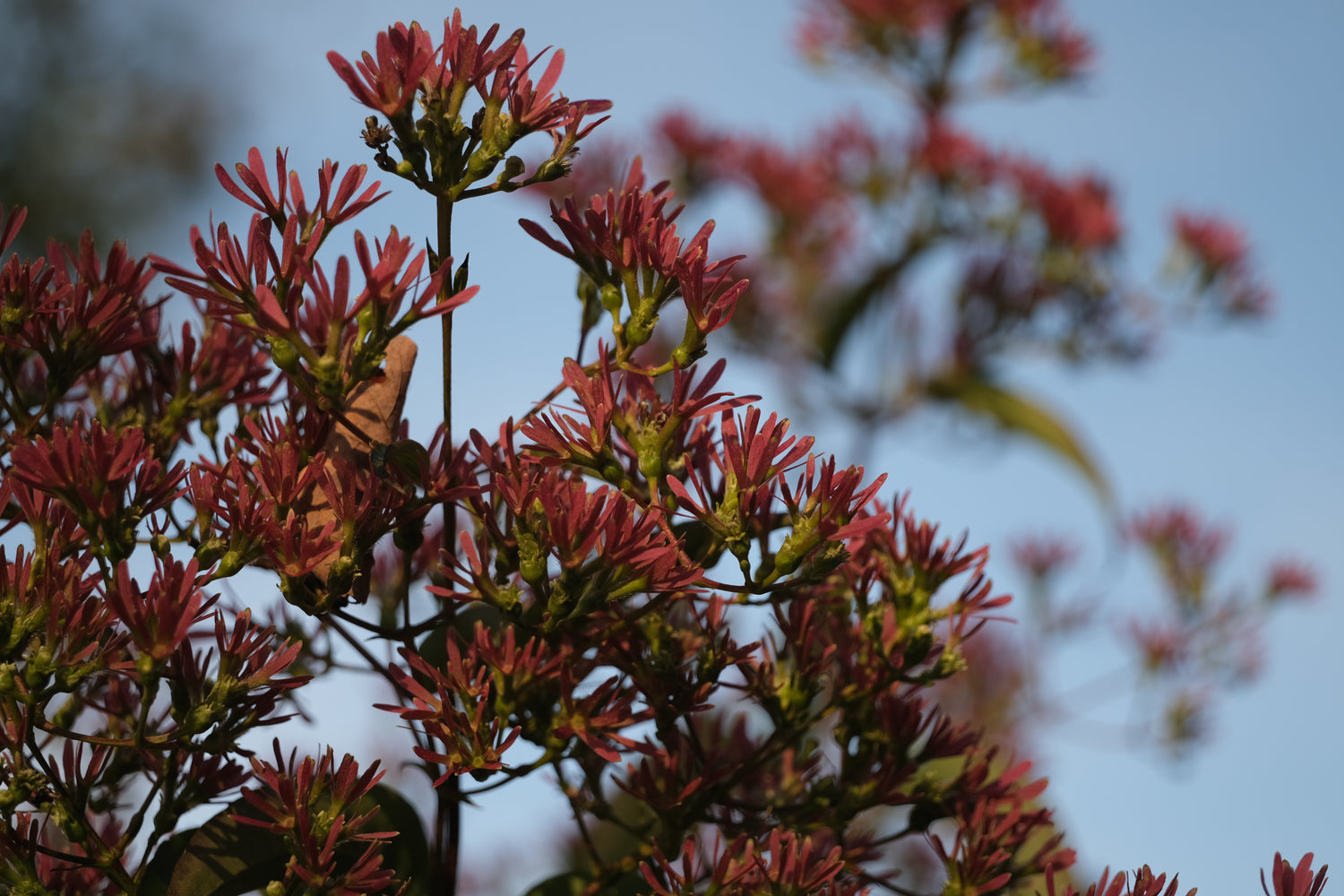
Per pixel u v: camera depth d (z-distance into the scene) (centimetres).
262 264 89
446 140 91
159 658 89
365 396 92
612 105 92
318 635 97
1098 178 256
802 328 250
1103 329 253
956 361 245
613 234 92
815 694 94
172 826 91
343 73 90
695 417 93
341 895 90
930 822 96
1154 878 90
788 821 95
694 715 100
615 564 90
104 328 93
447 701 91
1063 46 261
